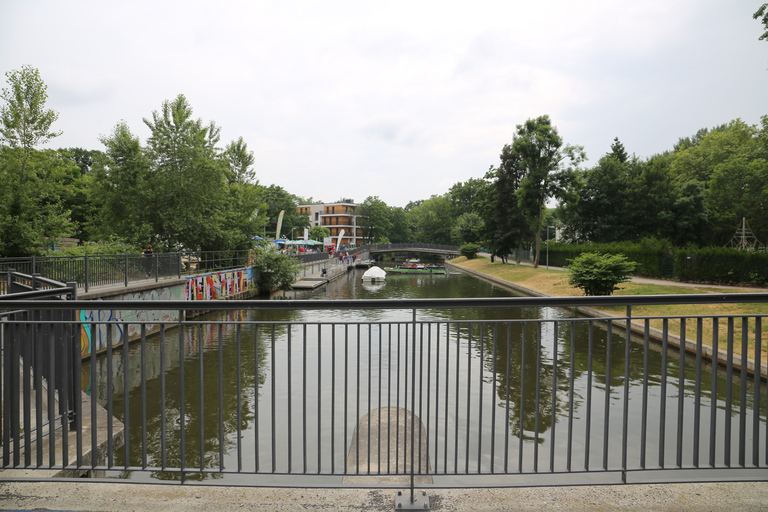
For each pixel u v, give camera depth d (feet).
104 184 82.64
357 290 140.36
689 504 9.37
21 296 11.59
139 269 60.70
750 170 155.63
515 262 216.54
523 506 9.27
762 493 9.80
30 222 58.90
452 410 32.14
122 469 9.99
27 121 58.29
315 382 39.17
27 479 9.90
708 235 168.04
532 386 39.14
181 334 9.57
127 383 9.98
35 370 10.43
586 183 178.09
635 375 42.75
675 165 198.18
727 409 9.94
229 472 9.84
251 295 113.50
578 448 27.22
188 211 87.35
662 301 9.62
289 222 311.27
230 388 38.86
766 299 9.55
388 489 9.93
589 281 85.87
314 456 25.63
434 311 83.15
